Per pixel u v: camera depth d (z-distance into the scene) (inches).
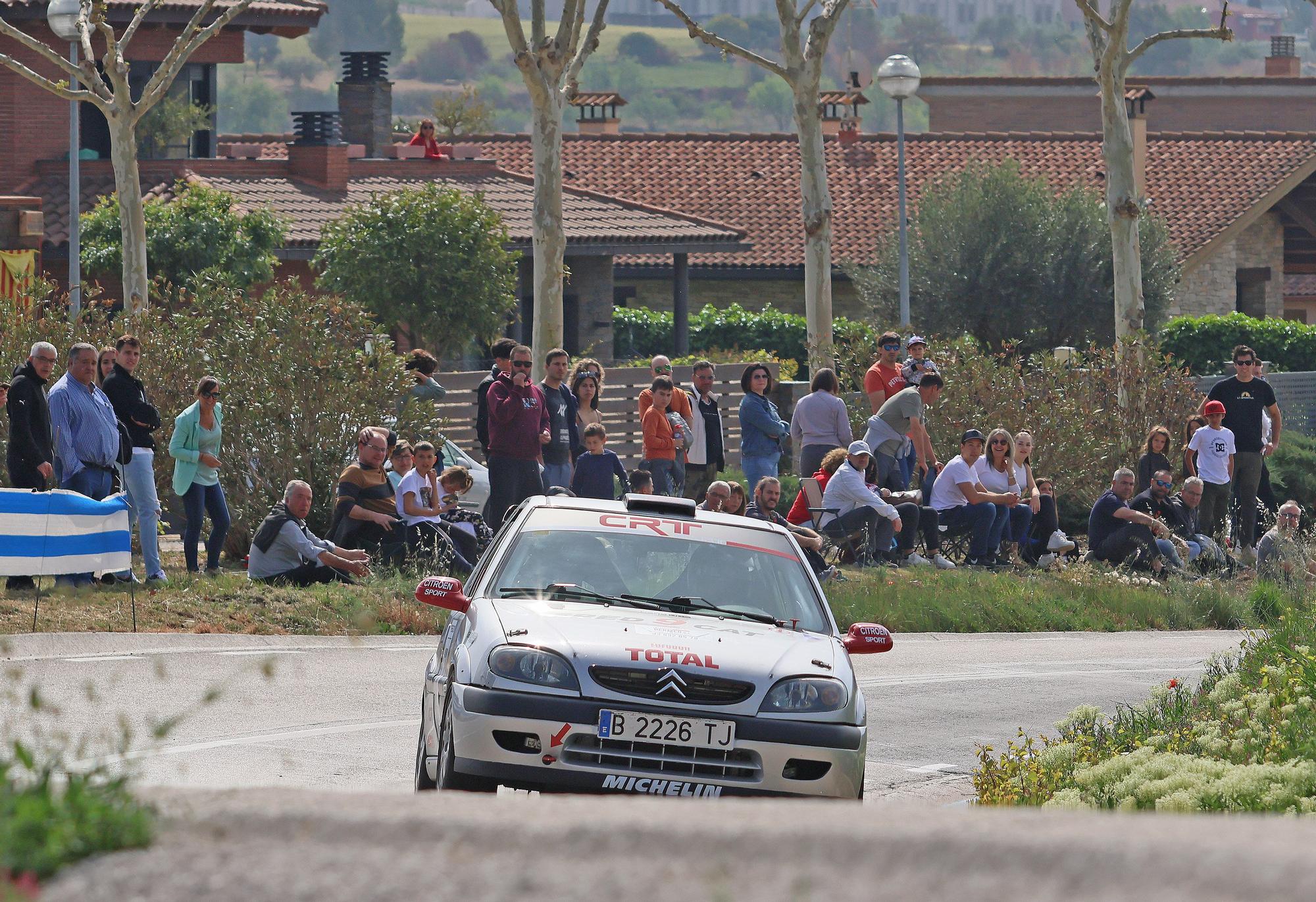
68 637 1846.7
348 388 2785.4
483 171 6082.7
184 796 660.7
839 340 4286.4
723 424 4003.4
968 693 1969.7
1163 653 2380.7
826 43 3789.4
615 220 5649.6
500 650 1140.5
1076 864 529.7
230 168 5492.1
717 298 6663.4
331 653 1957.4
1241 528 3309.5
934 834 565.3
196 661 1811.0
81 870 562.9
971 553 2910.9
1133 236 3868.1
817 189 3818.9
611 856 559.5
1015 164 6190.9
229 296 2869.1
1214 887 502.9
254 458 2770.7
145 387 2778.1
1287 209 7283.5
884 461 2910.9
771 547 1350.9
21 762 693.3
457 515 2475.4
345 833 591.8
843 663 1203.9
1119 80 3850.9
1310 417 4906.5
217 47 5615.2
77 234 3678.6
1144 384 3698.3
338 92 6358.3
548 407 2687.0
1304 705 1306.6
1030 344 6028.5
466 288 4658.0
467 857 562.3
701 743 1119.6
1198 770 1101.1
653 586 1285.7
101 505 1967.3
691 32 3740.2
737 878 533.3
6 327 2859.3
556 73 3464.6
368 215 4653.1
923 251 6117.1
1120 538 2977.4
